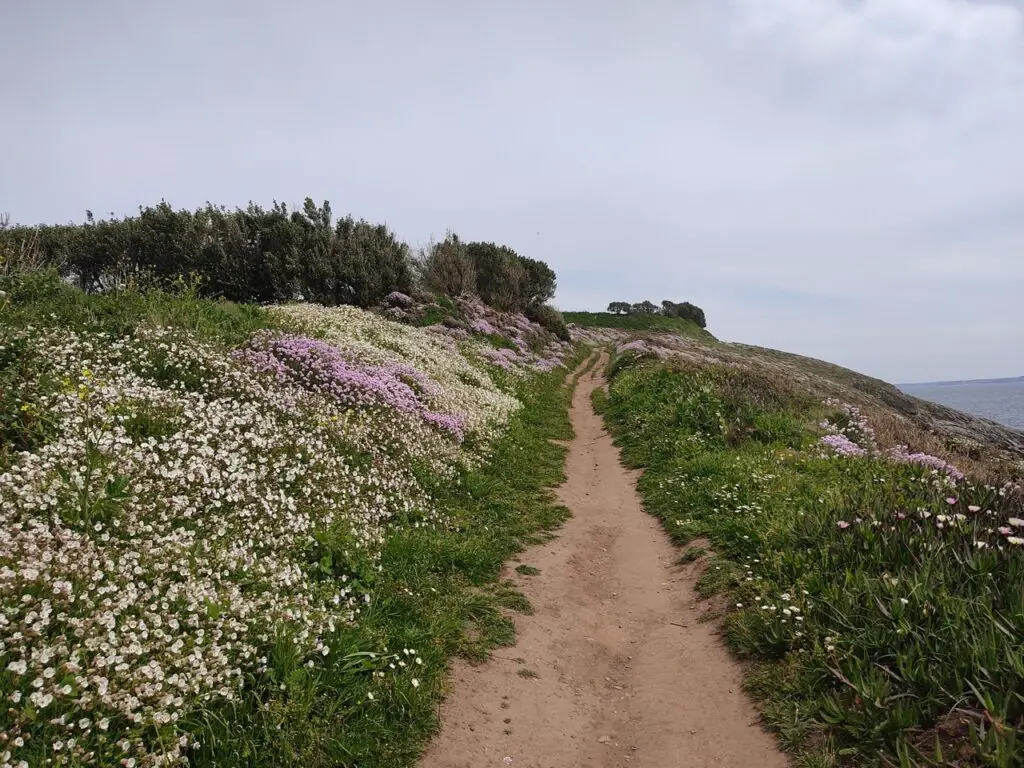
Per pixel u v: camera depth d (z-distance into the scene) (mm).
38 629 3367
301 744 3865
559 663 5531
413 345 17500
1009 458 15008
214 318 11797
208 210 23312
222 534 5371
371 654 4801
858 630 4770
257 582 5023
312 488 6871
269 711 3900
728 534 7770
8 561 3906
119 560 4367
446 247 32562
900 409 40875
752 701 4680
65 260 21578
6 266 10500
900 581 5035
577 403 21938
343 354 12438
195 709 3719
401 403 11031
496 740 4383
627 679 5367
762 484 9164
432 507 8391
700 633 5891
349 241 25453
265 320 13258
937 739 3471
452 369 17312
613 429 16203
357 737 4062
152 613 4074
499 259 36844
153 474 5699
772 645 5137
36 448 5535
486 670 5246
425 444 10203
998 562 5133
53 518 4613
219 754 3607
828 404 15977
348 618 5145
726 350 57562
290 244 23172
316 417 8664
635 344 37031
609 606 6730
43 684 3244
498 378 19953
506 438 13133
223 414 7320
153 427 6590
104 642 3568
